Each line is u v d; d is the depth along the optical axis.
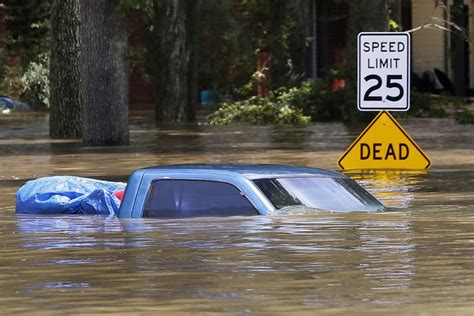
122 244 21.30
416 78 138.75
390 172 40.47
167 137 69.31
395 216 24.91
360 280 17.00
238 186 24.58
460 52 138.25
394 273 17.58
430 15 143.38
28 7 130.38
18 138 70.50
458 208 28.06
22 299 15.95
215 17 119.75
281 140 64.44
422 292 16.00
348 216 24.52
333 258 19.08
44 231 23.95
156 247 20.70
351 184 26.94
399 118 88.50
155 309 15.09
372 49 39.69
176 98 93.50
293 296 15.81
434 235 21.80
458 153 51.22
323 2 142.12
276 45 112.56
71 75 71.38
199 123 90.94
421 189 34.97
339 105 90.44
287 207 24.64
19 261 19.58
